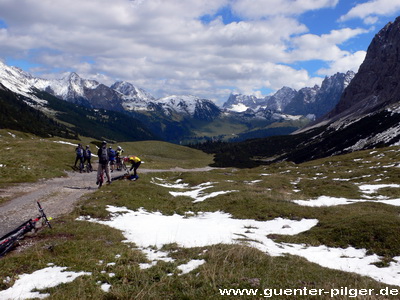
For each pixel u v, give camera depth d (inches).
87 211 746.2
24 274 364.5
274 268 413.4
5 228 560.4
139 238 597.0
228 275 362.3
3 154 1572.3
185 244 559.5
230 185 1529.3
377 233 681.0
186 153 7121.1
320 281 384.5
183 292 315.0
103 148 1082.7
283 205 1058.1
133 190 1118.4
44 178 1189.7
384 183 1611.7
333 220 850.8
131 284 342.3
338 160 3058.6
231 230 769.6
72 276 358.3
